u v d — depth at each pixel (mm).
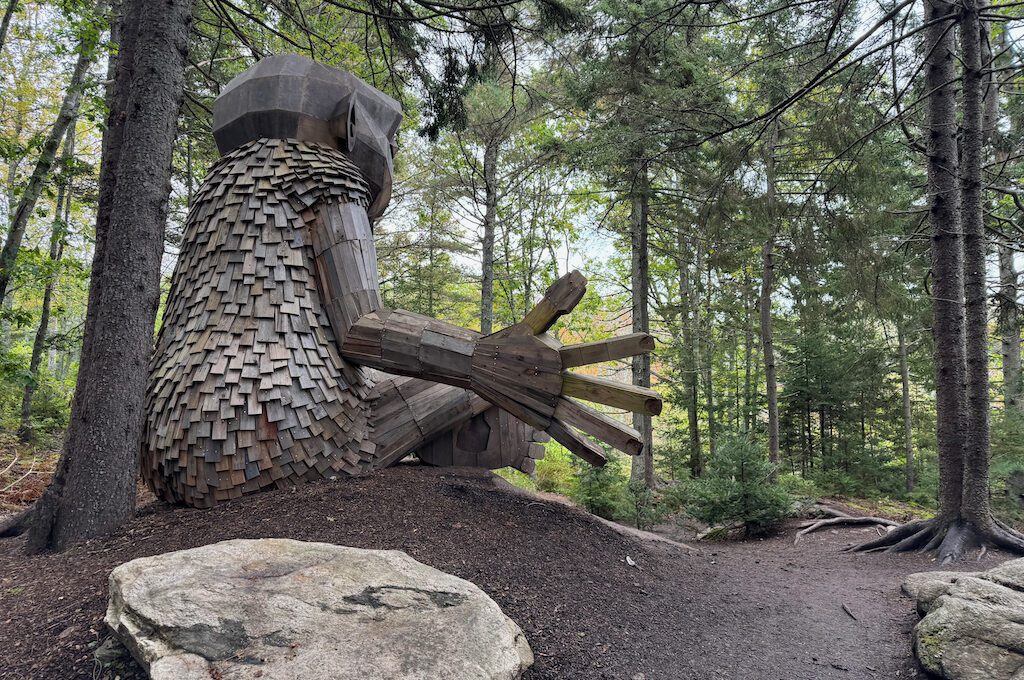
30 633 2580
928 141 6195
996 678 2852
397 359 4273
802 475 13711
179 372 4102
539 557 3824
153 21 4094
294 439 4105
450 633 2328
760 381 17672
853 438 14289
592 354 3848
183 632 2127
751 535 8156
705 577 4617
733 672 3129
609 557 4246
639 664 2994
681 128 7816
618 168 11008
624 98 10180
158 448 4066
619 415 23641
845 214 8992
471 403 5027
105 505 3742
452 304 19406
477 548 3674
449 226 18047
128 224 3951
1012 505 9578
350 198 4730
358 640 2197
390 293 18906
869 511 9680
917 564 5754
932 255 6180
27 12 10391
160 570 2506
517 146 16094
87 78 8234
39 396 11523
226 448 3932
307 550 2838
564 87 11508
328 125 4938
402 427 4773
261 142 4773
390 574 2668
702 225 9938
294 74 4879
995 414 10492
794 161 10625
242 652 2076
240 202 4527
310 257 4531
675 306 15180
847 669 3348
